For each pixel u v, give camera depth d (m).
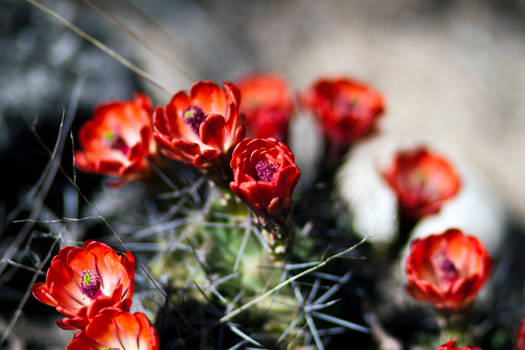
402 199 0.63
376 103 0.64
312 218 0.62
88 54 0.75
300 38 1.19
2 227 0.68
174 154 0.54
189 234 0.60
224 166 0.55
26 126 0.70
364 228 0.70
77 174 0.71
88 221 0.70
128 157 0.57
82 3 0.86
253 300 0.57
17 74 0.72
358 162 0.91
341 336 0.63
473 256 0.57
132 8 1.07
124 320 0.51
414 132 1.05
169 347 0.56
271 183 0.52
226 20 1.17
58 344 0.63
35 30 0.74
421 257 0.57
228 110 0.54
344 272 0.62
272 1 1.25
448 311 0.58
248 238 0.59
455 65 1.18
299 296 0.58
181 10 1.13
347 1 1.27
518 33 1.26
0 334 0.63
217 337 0.58
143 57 0.89
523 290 0.79
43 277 0.63
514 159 1.05
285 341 0.59
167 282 0.59
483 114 1.11
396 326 0.65
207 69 1.06
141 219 0.69
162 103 0.81
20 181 0.70
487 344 0.65
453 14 1.28
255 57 1.14
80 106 0.72
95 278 0.53
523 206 0.98
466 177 0.88
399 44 1.21
